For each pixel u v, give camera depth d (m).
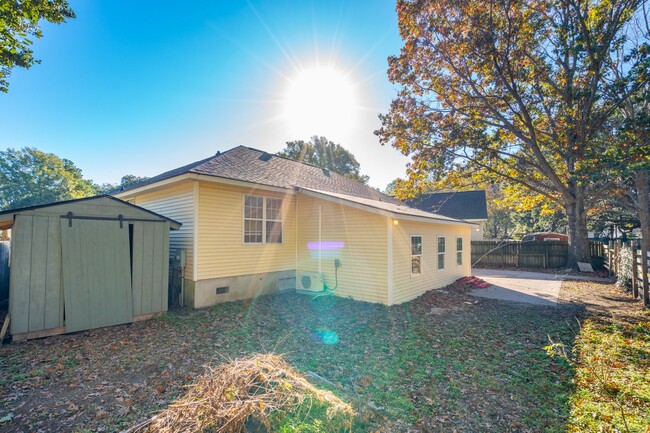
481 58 14.90
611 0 13.23
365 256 9.20
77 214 6.18
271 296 9.63
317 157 36.56
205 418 2.44
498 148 17.36
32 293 5.64
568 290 11.02
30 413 3.33
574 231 16.77
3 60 9.45
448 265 12.53
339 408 2.88
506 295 10.27
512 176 18.39
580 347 5.19
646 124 11.86
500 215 39.03
